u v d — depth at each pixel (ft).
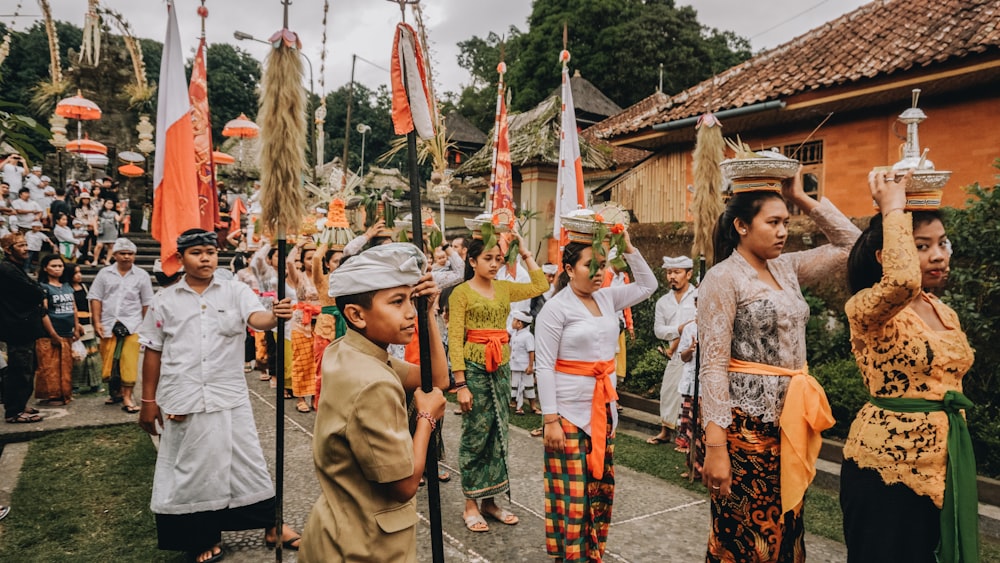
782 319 7.97
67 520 13.04
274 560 11.46
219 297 11.60
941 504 7.26
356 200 20.90
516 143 37.47
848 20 30.14
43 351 21.47
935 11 26.12
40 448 17.40
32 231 35.86
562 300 10.42
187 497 10.92
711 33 103.04
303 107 11.01
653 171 35.32
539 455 17.93
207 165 14.55
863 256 8.00
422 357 6.66
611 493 10.62
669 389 18.97
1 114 10.72
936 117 24.89
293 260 21.63
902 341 7.52
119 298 21.34
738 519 8.07
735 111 27.58
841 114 27.58
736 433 8.06
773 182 8.16
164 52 13.76
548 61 83.51
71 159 64.39
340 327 20.36
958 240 16.29
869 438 7.70
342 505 6.00
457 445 18.78
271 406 22.49
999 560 11.91
